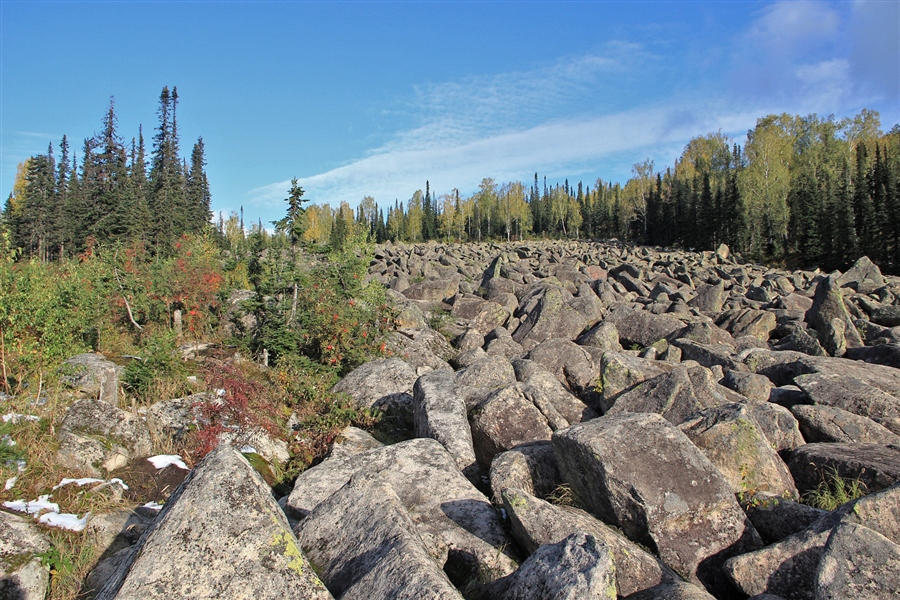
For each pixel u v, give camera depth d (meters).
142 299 14.75
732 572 5.43
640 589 5.32
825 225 61.19
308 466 8.75
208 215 74.06
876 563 4.43
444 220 117.44
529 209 123.56
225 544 4.33
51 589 5.44
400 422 10.63
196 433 8.38
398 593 4.39
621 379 10.76
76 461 7.30
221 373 9.86
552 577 4.43
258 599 4.19
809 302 25.88
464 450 8.32
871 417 9.99
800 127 102.31
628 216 106.94
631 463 6.11
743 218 74.06
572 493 6.87
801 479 8.00
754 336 18.44
